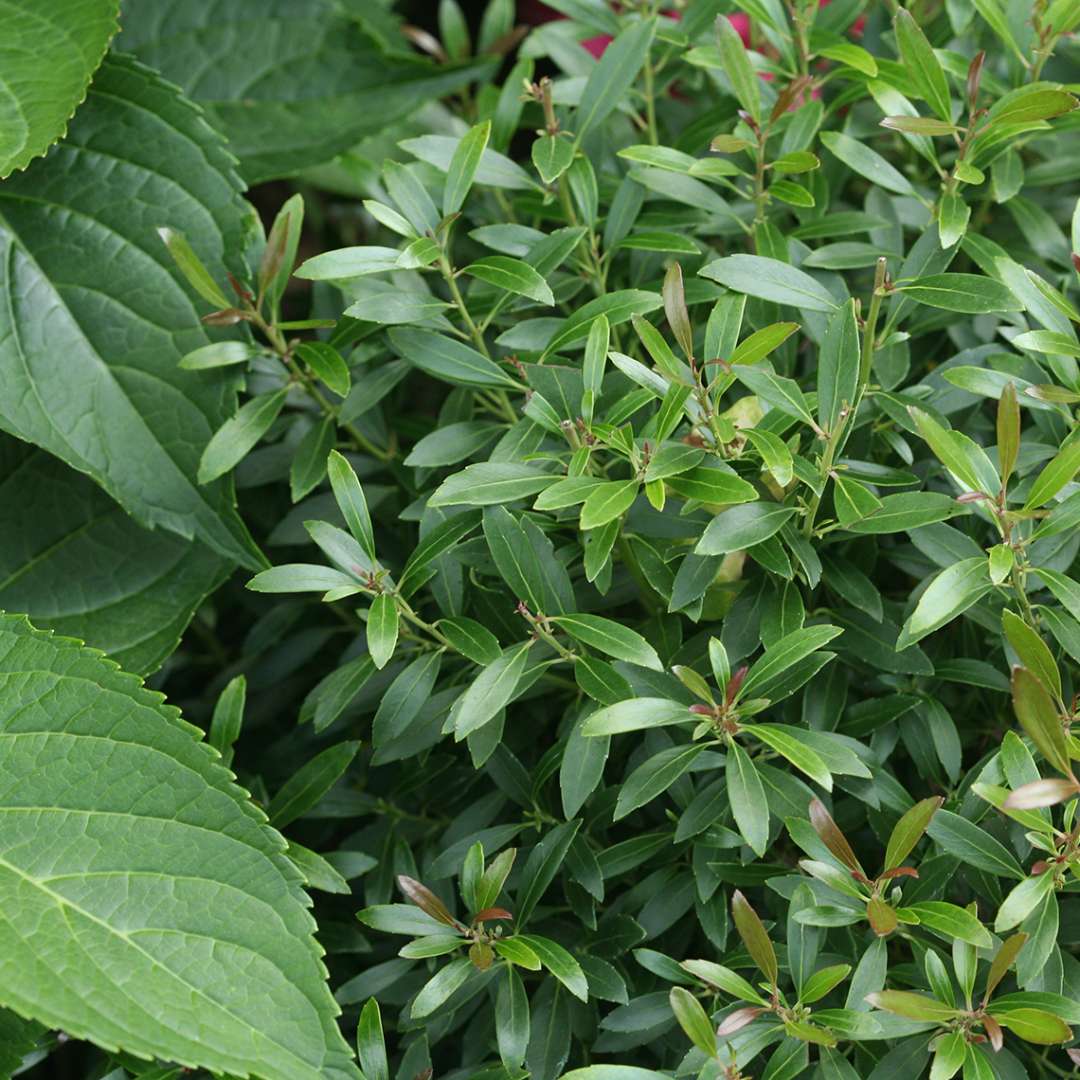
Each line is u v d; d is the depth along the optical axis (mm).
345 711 1035
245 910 973
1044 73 1107
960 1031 938
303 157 1203
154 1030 948
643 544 993
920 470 1021
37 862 976
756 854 955
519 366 997
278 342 1039
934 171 1112
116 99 1093
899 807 984
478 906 967
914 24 1011
